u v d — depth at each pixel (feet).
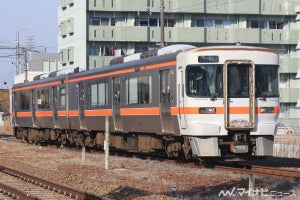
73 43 212.23
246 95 58.70
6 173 60.49
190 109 57.77
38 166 66.90
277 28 211.61
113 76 75.36
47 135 105.09
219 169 57.93
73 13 211.61
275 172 53.57
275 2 208.03
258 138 59.31
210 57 58.13
